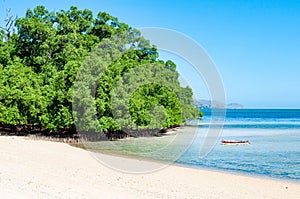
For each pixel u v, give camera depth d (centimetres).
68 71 3572
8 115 3806
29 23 4425
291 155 3014
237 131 5931
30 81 4044
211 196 1470
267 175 2161
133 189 1459
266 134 5244
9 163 1888
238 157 2881
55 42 4391
